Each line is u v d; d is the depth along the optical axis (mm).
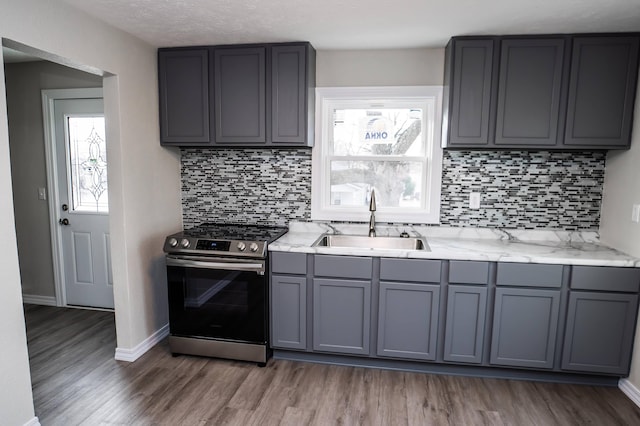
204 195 3223
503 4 2006
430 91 2811
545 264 2275
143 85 2697
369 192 3061
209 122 2824
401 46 2746
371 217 2887
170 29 2439
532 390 2342
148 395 2246
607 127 2404
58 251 3516
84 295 3557
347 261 2461
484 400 2230
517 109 2482
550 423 2035
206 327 2637
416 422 2031
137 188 2664
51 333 3055
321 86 2918
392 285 2430
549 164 2748
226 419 2039
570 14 2115
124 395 2244
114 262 2586
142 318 2756
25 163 3471
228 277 2561
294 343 2605
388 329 2482
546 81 2438
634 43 2334
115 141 2486
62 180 3439
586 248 2547
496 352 2387
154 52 2811
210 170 3189
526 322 2342
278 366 2602
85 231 3465
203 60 2770
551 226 2791
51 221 3479
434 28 2365
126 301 2604
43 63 3314
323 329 2555
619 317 2262
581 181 2723
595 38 2363
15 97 3402
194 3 2047
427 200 2961
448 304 2393
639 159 2287
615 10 2053
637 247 2285
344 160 3033
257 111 2754
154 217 2873
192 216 3264
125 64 2502
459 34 2463
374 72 2861
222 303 2596
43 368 2537
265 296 2547
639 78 2330
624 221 2422
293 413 2094
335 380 2432
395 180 3029
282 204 3107
